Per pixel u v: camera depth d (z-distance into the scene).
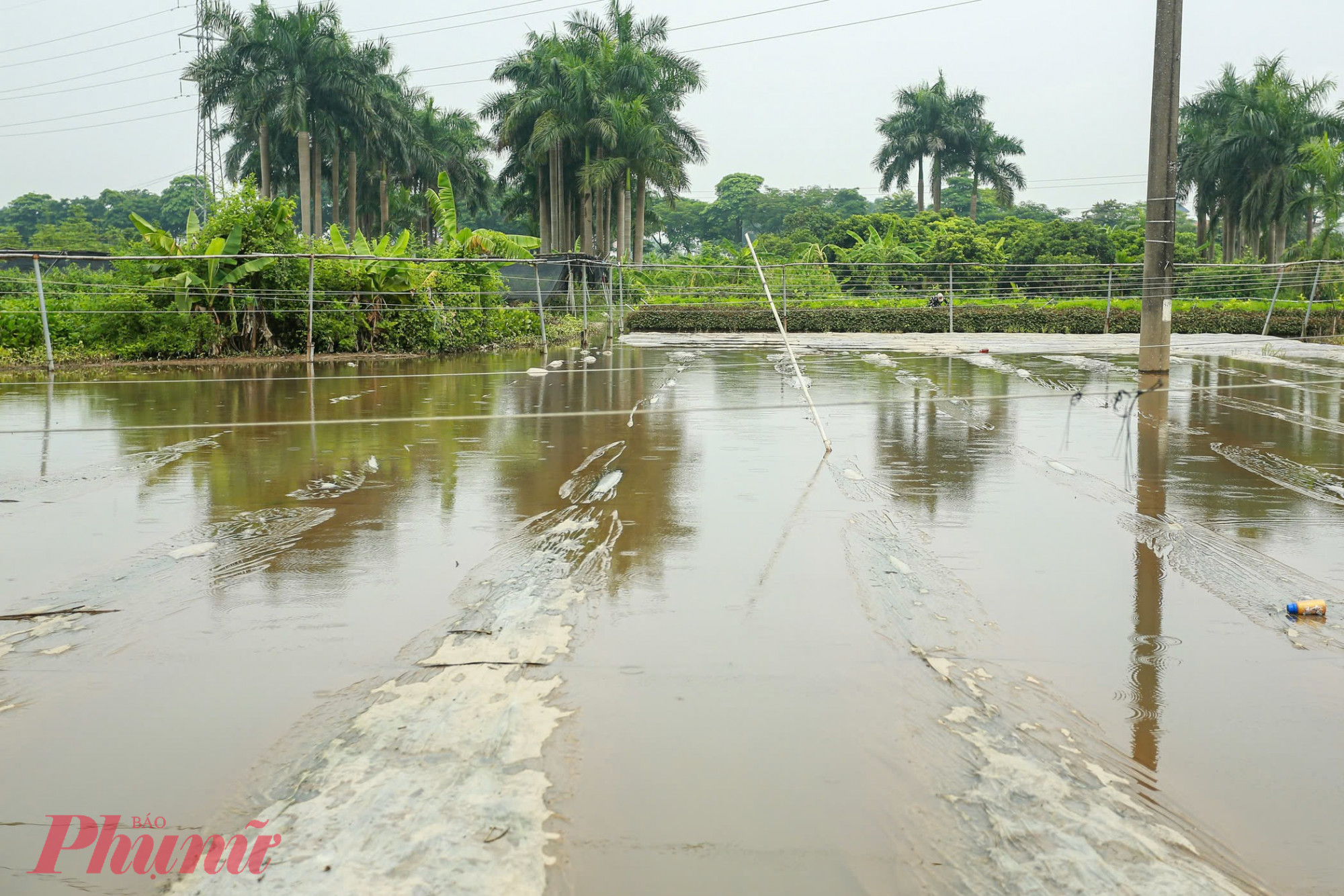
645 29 47.38
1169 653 4.06
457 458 8.23
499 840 2.71
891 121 63.34
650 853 2.66
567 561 5.23
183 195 84.94
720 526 5.98
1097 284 40.28
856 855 2.66
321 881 2.56
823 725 3.39
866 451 8.55
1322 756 3.23
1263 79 47.12
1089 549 5.53
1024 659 3.98
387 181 53.25
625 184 45.53
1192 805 2.94
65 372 16.36
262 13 43.56
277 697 3.61
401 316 20.56
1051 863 2.63
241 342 19.47
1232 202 48.94
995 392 12.97
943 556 5.38
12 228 85.19
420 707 3.50
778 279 40.00
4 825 2.84
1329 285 29.16
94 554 5.41
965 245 46.44
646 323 30.72
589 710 3.48
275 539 5.69
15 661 3.95
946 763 3.14
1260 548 5.57
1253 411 11.09
